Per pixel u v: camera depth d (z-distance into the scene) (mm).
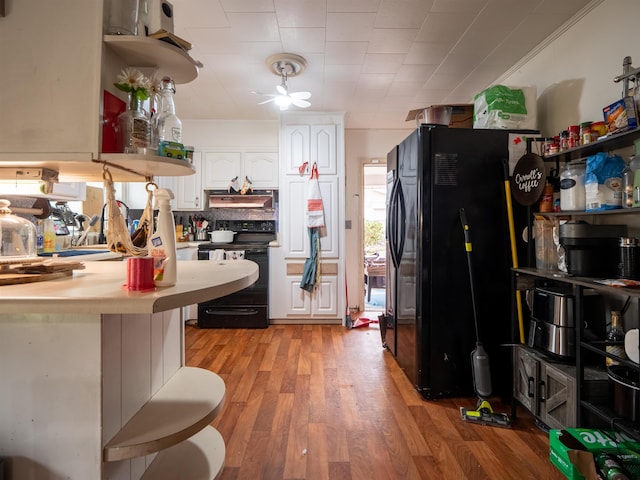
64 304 779
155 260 923
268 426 1873
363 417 1972
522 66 2711
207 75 2916
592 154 1904
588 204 1719
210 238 4254
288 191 3838
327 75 2939
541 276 1774
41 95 1031
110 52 1109
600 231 1626
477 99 2479
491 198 2221
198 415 1146
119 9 1109
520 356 1953
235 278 1078
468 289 2215
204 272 1219
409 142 2389
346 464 1580
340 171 3828
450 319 2209
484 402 1996
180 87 3154
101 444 943
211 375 1487
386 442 1744
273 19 2150
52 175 1241
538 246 2059
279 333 3525
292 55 2584
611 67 1905
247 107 3654
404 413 2021
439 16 2121
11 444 941
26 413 936
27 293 833
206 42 2412
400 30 2275
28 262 1148
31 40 1031
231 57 2623
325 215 3834
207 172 4047
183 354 1607
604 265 1619
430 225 2193
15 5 1030
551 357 1798
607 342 1520
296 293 3850
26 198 1965
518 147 2229
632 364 1295
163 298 802
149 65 1246
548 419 1754
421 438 1780
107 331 969
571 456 1375
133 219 3977
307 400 2156
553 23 2193
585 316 1820
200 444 1381
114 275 1152
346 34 2322
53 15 1039
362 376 2512
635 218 1769
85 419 937
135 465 1164
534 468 1553
